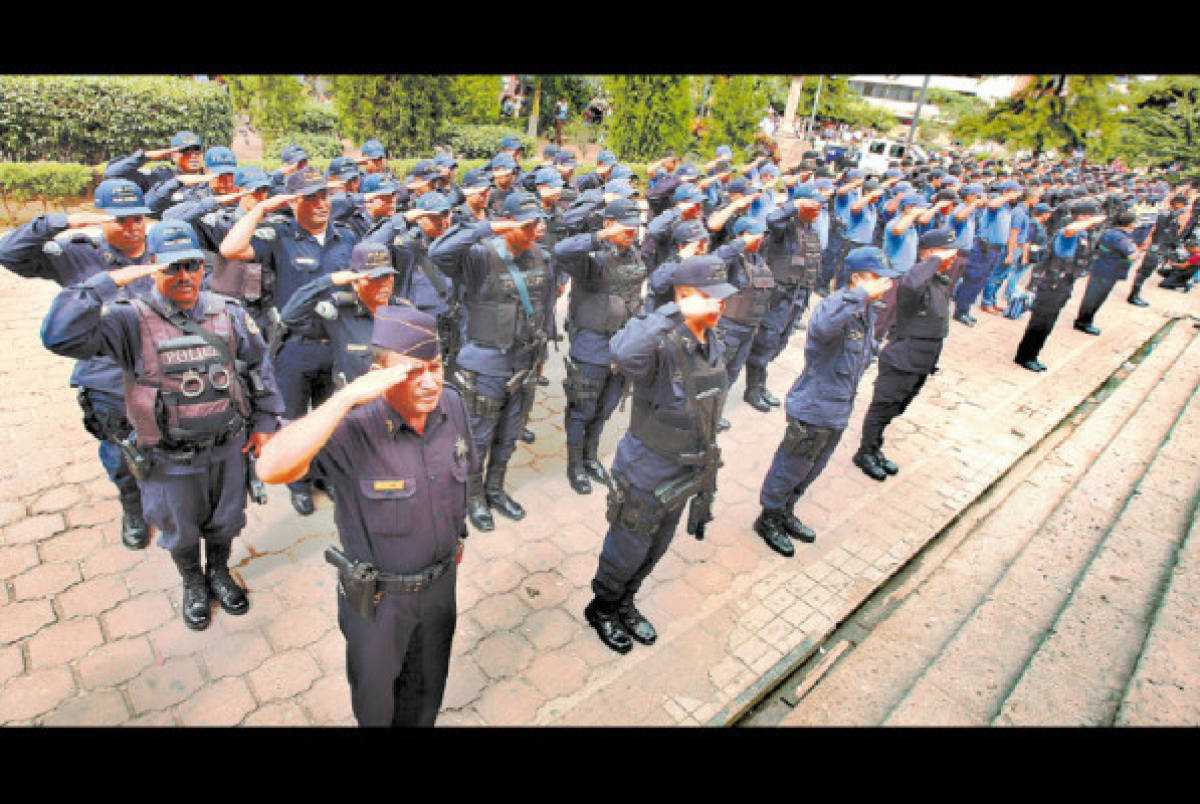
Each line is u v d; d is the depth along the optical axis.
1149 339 11.40
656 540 3.79
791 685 4.00
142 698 3.39
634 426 3.64
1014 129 28.12
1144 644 4.33
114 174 7.05
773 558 5.01
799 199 6.98
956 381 8.69
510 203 4.52
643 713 3.62
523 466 5.85
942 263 5.48
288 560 4.42
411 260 5.33
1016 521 5.97
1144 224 15.54
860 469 6.40
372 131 14.75
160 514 3.47
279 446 2.17
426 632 2.84
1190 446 7.45
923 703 3.90
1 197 10.38
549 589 4.43
